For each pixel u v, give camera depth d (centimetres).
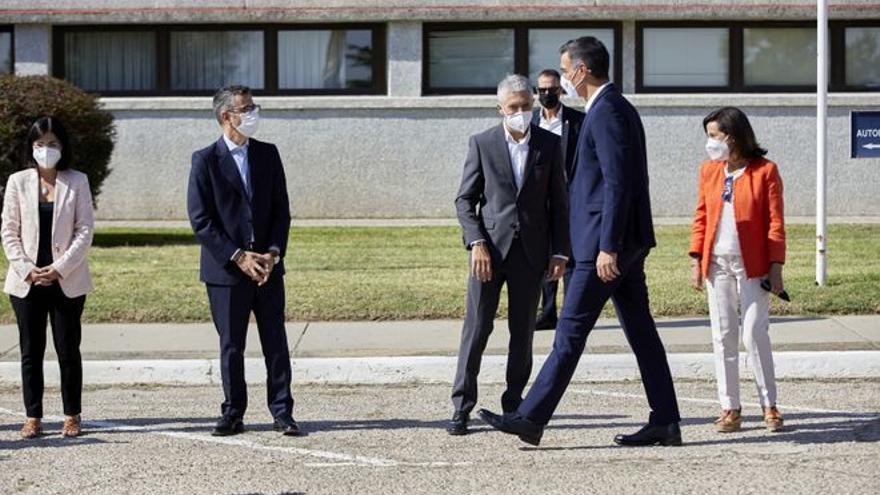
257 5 2050
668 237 1750
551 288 1170
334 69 2098
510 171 839
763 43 2083
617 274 770
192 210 846
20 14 2047
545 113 1063
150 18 2058
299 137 2083
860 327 1156
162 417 915
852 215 2075
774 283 824
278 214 859
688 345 1091
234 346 848
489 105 2064
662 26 2073
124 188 2083
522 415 779
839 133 2069
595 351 1067
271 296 855
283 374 854
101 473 752
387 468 756
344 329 1181
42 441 840
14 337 1163
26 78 1698
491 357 1047
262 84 2106
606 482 714
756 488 696
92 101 1722
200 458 787
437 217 2086
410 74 2072
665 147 2067
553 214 849
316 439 837
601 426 864
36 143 832
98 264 1496
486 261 831
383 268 1457
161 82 2106
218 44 2108
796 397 959
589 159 777
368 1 2044
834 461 754
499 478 728
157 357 1070
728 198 830
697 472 734
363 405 953
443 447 809
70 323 845
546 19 2048
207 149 852
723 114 827
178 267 1472
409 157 2080
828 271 1400
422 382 1041
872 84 2080
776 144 2067
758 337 827
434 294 1281
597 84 786
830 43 2073
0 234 898
